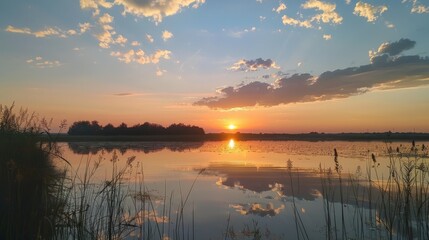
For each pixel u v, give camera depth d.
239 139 83.31
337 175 16.53
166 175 16.94
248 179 15.99
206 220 9.23
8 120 9.62
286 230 8.45
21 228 6.24
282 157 26.88
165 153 31.73
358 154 27.70
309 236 8.08
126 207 9.90
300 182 15.04
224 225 8.78
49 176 7.33
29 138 8.75
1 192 6.61
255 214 9.91
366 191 12.55
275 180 15.71
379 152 27.28
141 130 80.44
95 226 7.58
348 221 9.13
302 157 26.61
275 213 10.03
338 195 12.26
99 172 16.62
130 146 43.56
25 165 7.37
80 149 35.78
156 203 10.86
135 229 8.14
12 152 7.70
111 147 40.72
